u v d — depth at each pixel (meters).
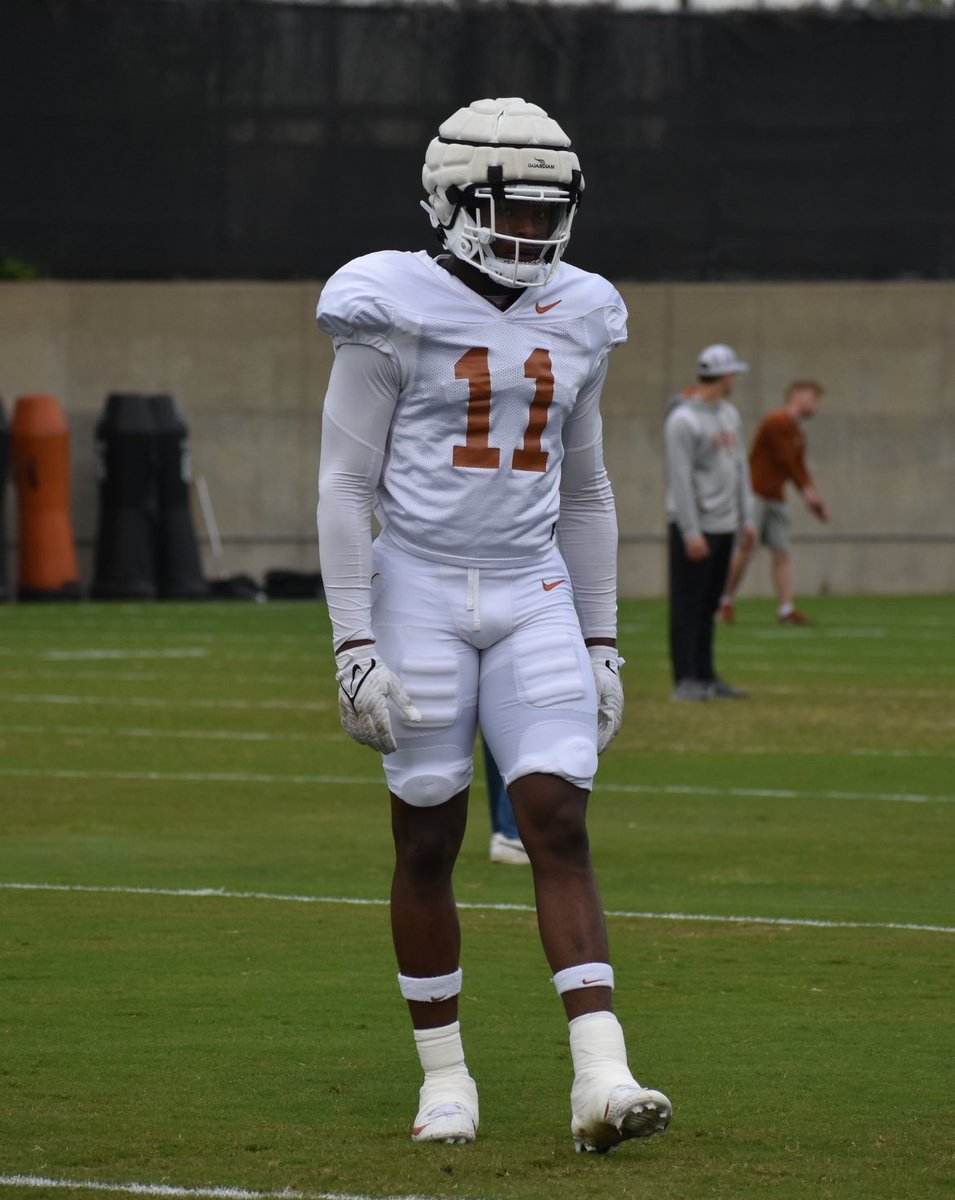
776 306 94.38
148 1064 19.23
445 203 17.00
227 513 94.25
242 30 90.19
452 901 17.39
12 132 90.50
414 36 90.25
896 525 96.69
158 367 93.25
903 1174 15.84
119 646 67.44
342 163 91.00
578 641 17.17
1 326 92.25
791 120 92.38
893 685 56.78
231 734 46.38
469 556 17.02
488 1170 15.89
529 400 16.94
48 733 46.09
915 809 36.56
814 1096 18.27
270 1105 17.84
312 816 35.47
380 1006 21.67
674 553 52.47
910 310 94.94
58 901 27.52
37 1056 19.50
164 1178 15.60
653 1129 15.75
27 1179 15.52
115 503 89.75
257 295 93.31
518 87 90.81
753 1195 15.24
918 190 93.19
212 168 91.06
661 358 94.25
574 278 17.38
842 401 95.56
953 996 22.39
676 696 52.94
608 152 91.75
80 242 91.38
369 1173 15.79
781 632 74.75
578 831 16.77
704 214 92.69
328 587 16.95
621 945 25.03
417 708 16.88
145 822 34.62
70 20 89.69
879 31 92.19
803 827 34.56
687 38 91.56
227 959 23.97
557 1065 19.36
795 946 25.05
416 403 16.89
